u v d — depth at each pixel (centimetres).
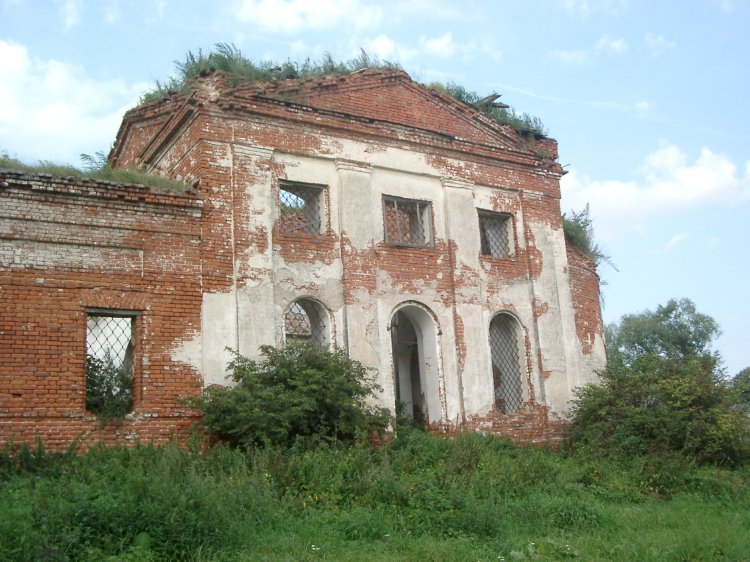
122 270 1480
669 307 4881
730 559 1045
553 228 2131
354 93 1880
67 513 922
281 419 1415
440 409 1812
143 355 1470
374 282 1783
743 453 1781
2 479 1210
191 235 1565
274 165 1716
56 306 1406
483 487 1328
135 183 1525
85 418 1396
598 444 1769
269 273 1641
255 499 1100
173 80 1878
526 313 2012
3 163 1452
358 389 1542
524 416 1927
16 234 1393
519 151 2103
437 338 1847
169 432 1461
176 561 920
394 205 1902
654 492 1513
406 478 1311
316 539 1035
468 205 1981
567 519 1240
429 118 1983
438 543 1055
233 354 1541
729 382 1819
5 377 1341
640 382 1830
